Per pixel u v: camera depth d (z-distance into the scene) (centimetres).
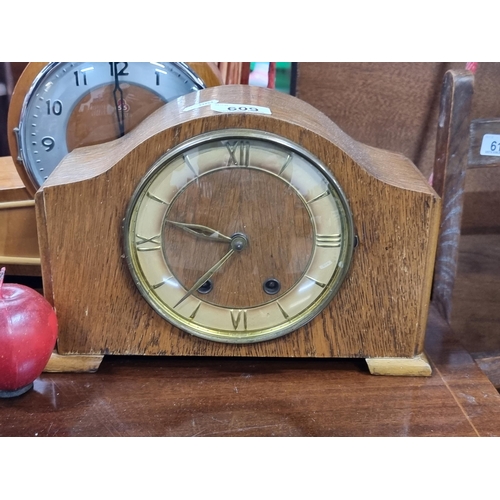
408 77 104
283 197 71
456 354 84
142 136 71
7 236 93
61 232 72
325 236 72
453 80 89
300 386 76
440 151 94
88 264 73
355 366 80
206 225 72
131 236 72
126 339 77
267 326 77
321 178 70
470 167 93
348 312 76
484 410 72
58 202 71
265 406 72
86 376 77
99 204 71
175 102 79
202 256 73
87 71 84
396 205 71
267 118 68
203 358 81
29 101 85
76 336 77
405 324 76
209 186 70
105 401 72
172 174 70
